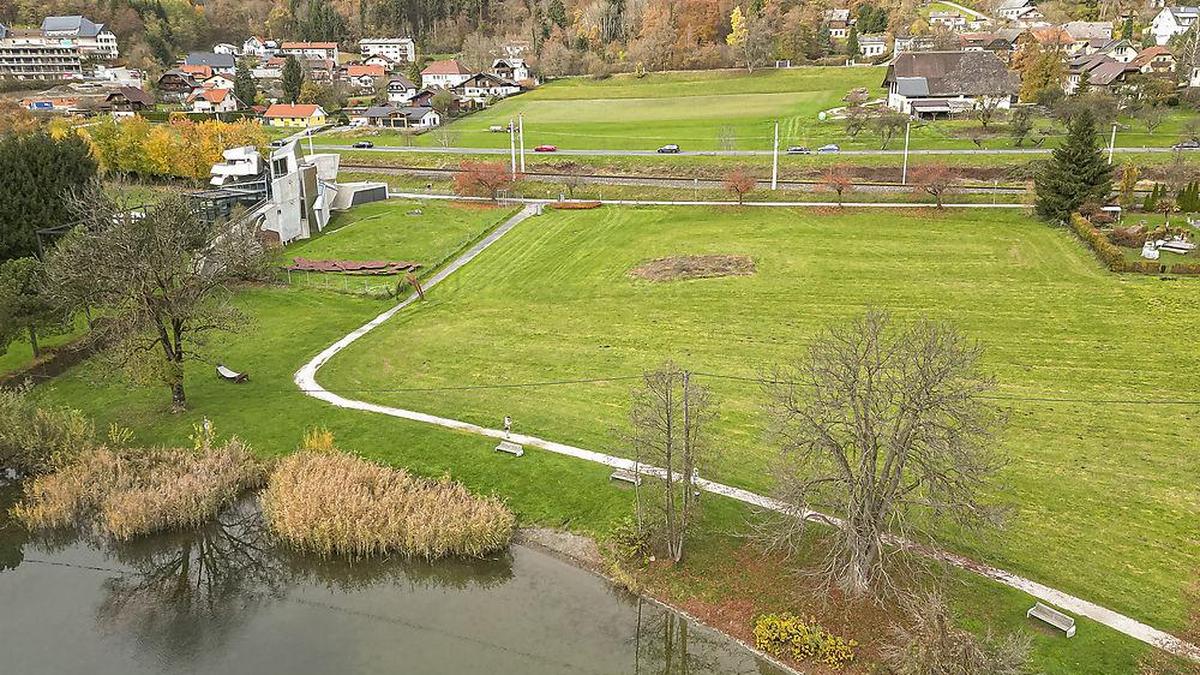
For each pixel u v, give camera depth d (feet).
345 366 173.17
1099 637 89.86
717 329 184.44
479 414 150.00
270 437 143.54
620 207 297.53
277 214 261.44
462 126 481.46
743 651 95.35
